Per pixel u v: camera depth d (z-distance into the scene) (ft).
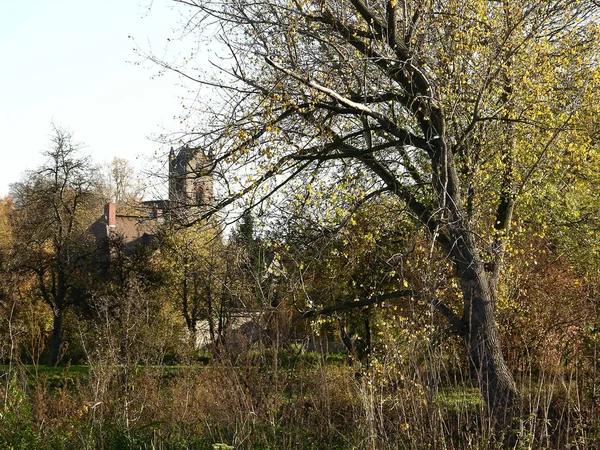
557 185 45.52
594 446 23.66
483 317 38.11
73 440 30.45
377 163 43.06
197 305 91.25
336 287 46.91
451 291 41.91
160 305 95.09
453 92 41.34
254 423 27.91
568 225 47.03
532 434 22.77
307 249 41.06
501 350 37.50
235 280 37.24
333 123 42.63
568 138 42.68
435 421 23.08
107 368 35.37
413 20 39.91
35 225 126.62
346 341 46.52
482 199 44.09
